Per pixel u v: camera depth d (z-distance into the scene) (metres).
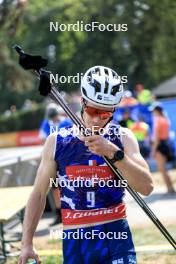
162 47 80.62
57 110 22.03
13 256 15.33
